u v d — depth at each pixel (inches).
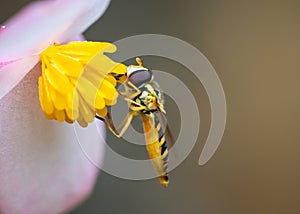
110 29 4.0
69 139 3.2
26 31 2.7
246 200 4.1
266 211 4.1
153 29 4.1
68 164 3.3
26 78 3.0
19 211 3.3
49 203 3.4
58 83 2.9
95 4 2.8
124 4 4.1
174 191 4.0
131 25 4.0
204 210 4.1
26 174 3.3
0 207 3.3
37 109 3.1
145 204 4.0
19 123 3.1
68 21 2.8
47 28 2.7
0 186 3.2
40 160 3.3
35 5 2.6
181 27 4.1
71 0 2.7
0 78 2.8
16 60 2.8
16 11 3.6
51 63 2.9
